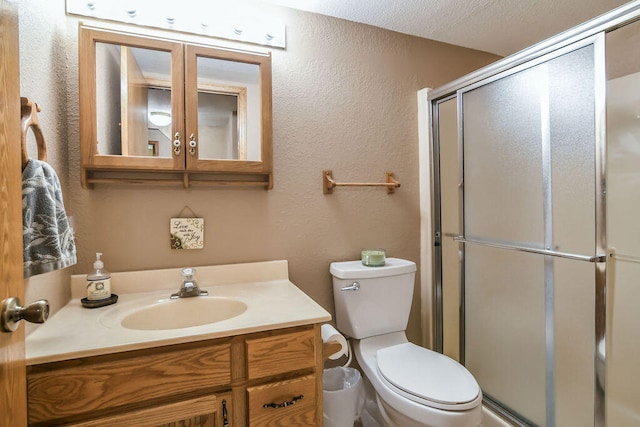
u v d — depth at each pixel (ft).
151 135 4.14
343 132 5.62
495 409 5.20
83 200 4.18
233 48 4.50
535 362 4.65
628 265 4.06
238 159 4.54
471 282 5.61
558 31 6.07
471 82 5.34
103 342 2.80
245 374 3.17
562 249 4.22
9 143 1.94
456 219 5.88
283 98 5.18
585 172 3.93
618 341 4.03
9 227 1.93
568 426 4.26
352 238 5.71
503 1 5.14
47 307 1.99
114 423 2.72
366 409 5.58
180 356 2.93
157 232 4.53
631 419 4.11
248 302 3.94
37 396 2.56
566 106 4.09
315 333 3.45
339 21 5.58
